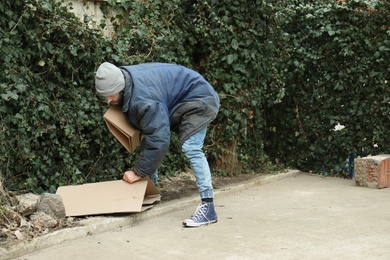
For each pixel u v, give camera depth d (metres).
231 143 7.11
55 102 5.45
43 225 4.37
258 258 3.90
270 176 7.10
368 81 7.07
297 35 7.54
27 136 5.25
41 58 5.34
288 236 4.43
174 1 6.70
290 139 7.77
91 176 5.90
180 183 6.56
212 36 6.82
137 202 4.84
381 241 4.25
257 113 7.42
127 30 6.25
